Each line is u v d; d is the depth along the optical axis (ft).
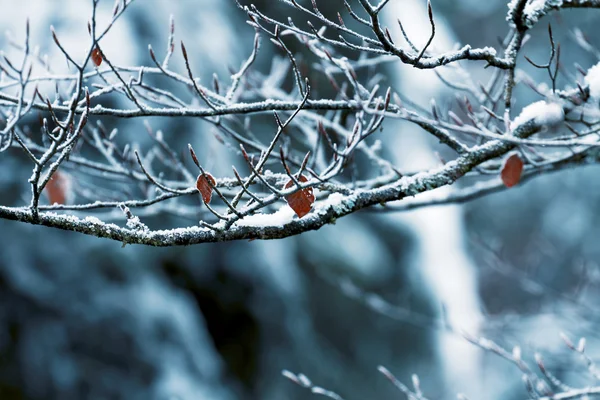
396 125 23.94
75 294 19.35
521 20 5.74
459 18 40.52
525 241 42.04
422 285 25.67
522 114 6.21
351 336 23.79
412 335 24.93
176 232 5.08
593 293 18.22
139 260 20.40
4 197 17.97
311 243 23.48
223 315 21.83
